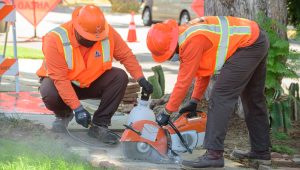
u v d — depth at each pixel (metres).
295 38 12.69
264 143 9.72
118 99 10.49
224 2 12.21
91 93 10.62
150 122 9.24
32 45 26.00
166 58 8.78
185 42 8.63
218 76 8.98
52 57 9.89
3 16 14.29
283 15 12.11
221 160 8.97
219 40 8.77
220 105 8.88
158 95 13.60
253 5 11.94
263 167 9.55
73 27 10.01
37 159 8.39
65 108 10.63
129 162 9.26
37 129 10.70
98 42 10.14
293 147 10.95
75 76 10.14
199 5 32.38
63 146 9.71
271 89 11.52
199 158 8.99
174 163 9.32
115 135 10.32
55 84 9.99
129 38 30.39
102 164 8.81
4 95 13.91
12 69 14.03
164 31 8.77
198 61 8.70
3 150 8.88
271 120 11.45
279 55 11.30
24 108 12.58
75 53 10.01
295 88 12.64
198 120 9.41
